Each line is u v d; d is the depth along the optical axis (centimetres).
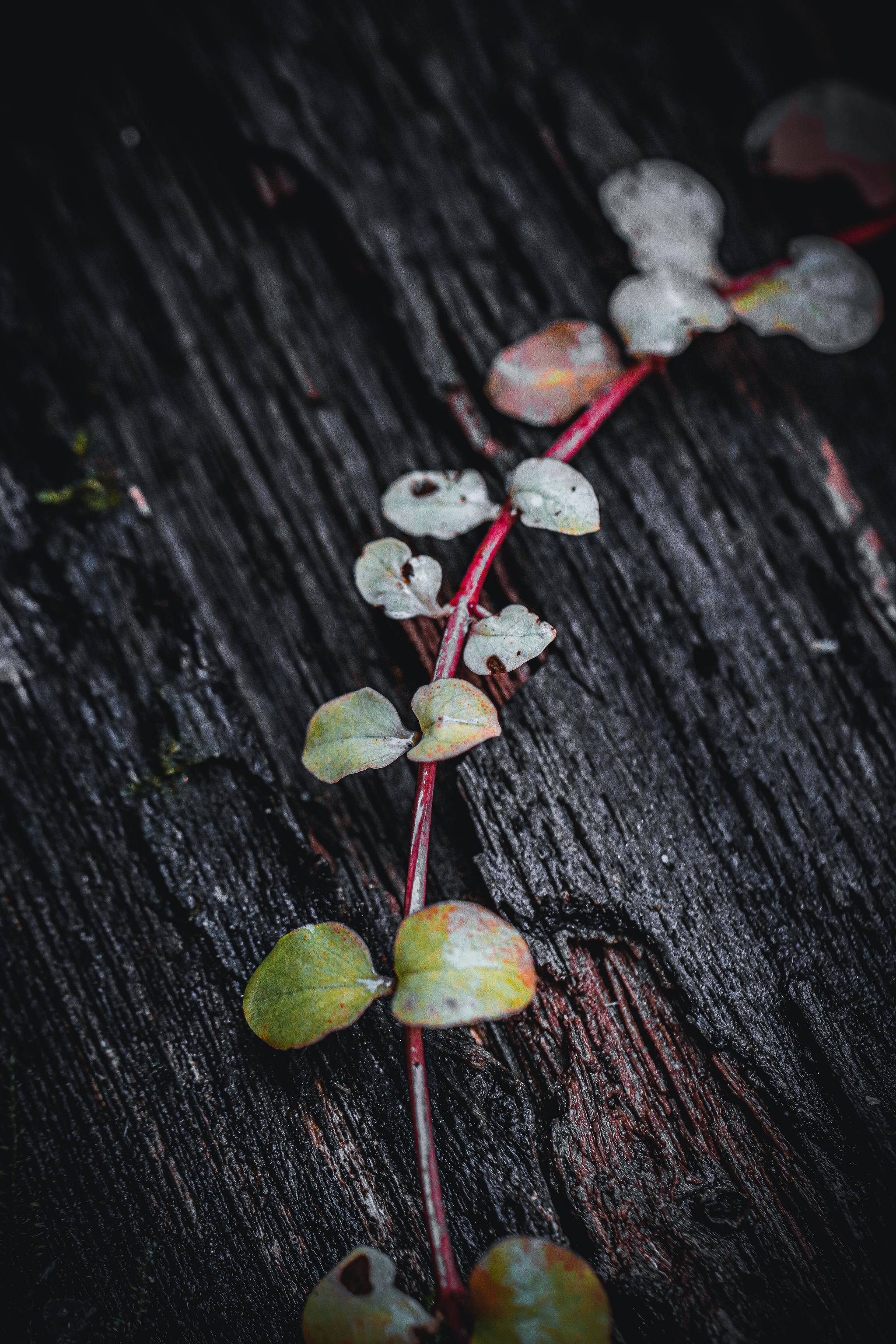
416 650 30
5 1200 28
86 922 29
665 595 30
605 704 29
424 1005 26
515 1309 25
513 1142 27
